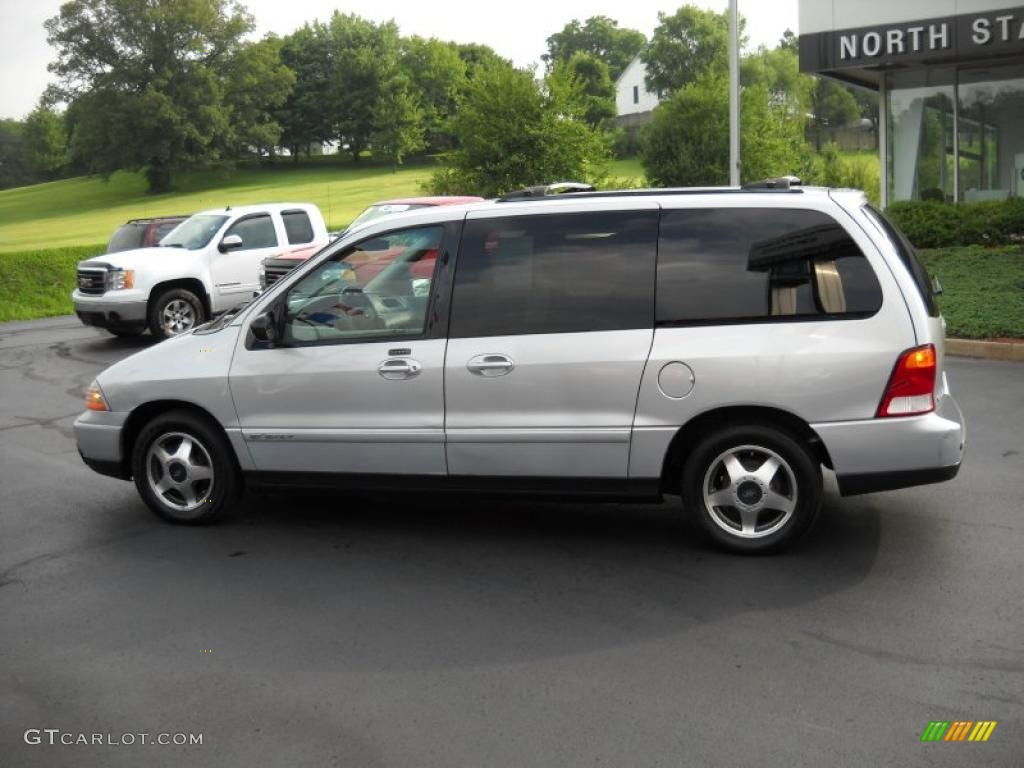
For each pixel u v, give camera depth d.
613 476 5.81
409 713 4.09
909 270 5.60
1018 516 6.33
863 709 4.00
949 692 4.12
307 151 124.50
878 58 20.38
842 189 5.90
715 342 5.61
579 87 30.42
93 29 103.81
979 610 4.94
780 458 5.65
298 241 18.03
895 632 4.71
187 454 6.65
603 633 4.81
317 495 7.36
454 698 4.21
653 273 5.75
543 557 5.91
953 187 21.77
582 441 5.78
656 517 6.58
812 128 80.88
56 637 5.00
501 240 6.00
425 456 6.05
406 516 6.80
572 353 5.75
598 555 5.91
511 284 5.94
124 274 16.19
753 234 5.68
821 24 20.92
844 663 4.41
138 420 6.81
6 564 6.13
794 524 5.68
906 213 19.23
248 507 7.12
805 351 5.51
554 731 3.90
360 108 116.94
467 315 5.97
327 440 6.23
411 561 5.93
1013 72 20.72
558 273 5.88
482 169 30.33
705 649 4.59
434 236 6.11
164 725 4.07
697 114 42.62
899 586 5.27
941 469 5.52
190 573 5.86
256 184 103.31
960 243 18.55
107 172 104.94
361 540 6.34
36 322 22.81
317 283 6.29
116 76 102.38
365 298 6.19
